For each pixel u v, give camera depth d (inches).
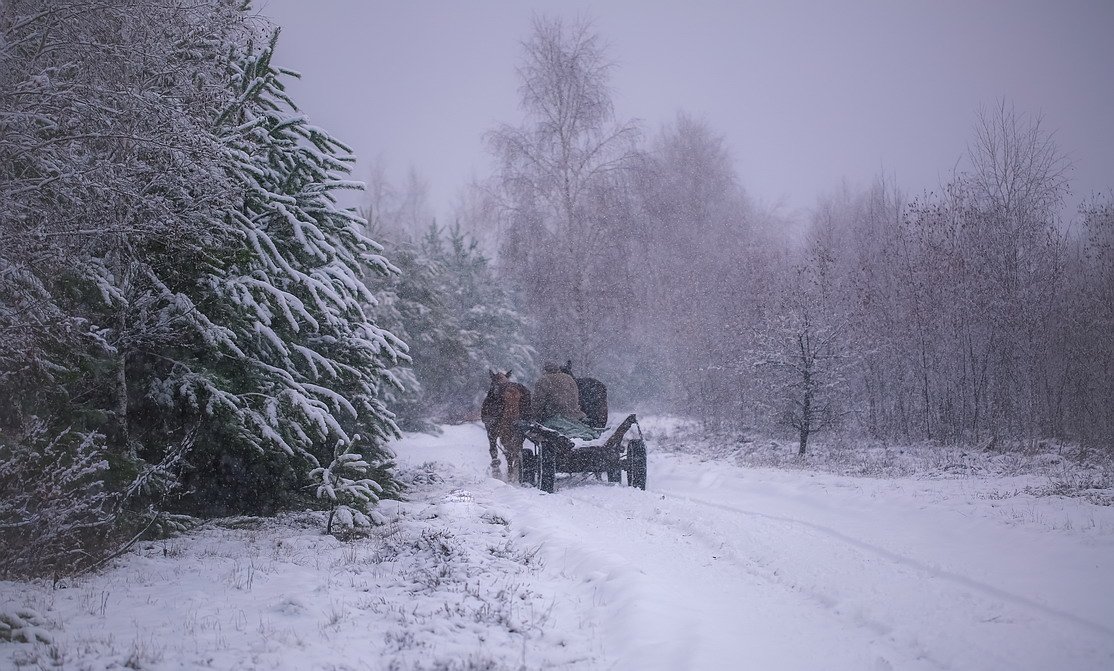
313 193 441.4
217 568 301.4
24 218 263.7
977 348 789.9
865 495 469.1
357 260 478.9
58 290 313.6
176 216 305.0
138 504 360.8
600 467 576.7
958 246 791.7
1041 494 437.7
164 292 376.8
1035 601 238.8
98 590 265.6
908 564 296.2
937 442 765.3
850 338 809.5
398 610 242.7
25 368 273.7
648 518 420.8
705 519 400.2
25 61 292.5
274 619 231.0
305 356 430.3
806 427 743.1
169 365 393.4
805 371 746.8
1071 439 716.7
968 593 250.5
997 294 761.0
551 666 194.4
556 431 559.2
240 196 345.1
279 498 435.2
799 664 189.6
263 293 405.4
